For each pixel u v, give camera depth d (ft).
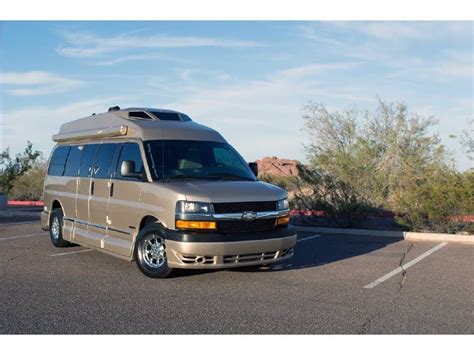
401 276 28.76
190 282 26.91
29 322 20.20
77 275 28.55
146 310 21.85
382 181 53.36
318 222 50.49
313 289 25.61
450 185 43.73
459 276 28.81
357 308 22.30
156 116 32.01
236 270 29.84
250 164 32.40
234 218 26.16
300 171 51.39
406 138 58.18
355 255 35.40
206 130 32.22
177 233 25.79
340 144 61.62
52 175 39.14
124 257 29.50
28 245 39.11
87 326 19.76
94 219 32.83
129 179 29.66
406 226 47.26
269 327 19.71
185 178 28.53
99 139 33.96
